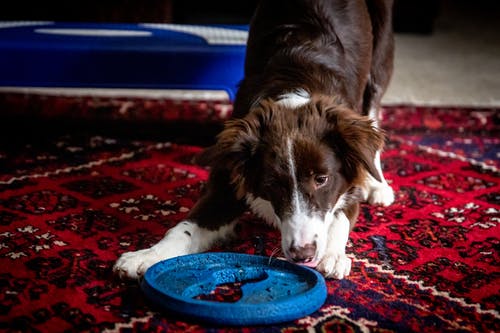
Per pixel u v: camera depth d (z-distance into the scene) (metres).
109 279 1.43
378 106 2.04
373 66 2.00
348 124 1.48
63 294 1.38
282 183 1.44
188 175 1.91
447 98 2.75
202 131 2.24
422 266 1.51
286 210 1.44
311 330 1.31
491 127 2.35
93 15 3.03
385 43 2.00
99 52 2.04
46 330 1.29
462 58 3.63
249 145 1.48
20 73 2.04
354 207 1.58
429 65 3.41
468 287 1.44
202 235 1.56
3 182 1.82
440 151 2.13
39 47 2.04
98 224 1.63
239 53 2.07
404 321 1.34
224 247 1.58
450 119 2.39
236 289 1.41
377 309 1.37
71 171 1.91
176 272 1.41
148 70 2.06
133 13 3.02
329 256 1.46
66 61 2.04
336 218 1.54
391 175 1.95
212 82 2.09
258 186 1.48
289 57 1.68
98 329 1.30
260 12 1.86
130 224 1.64
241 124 1.50
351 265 1.50
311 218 1.43
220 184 1.58
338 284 1.44
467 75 3.21
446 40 4.18
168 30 2.27
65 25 2.32
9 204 1.70
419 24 4.38
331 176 1.47
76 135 2.17
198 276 1.41
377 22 1.98
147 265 1.43
